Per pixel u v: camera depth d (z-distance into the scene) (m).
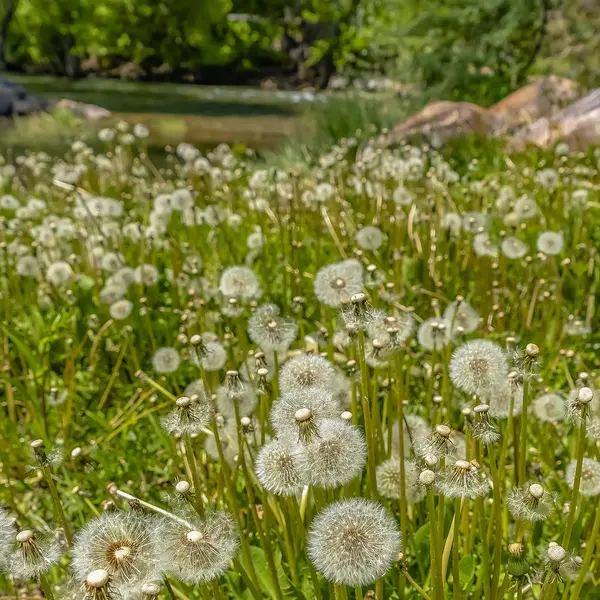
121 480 3.11
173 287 4.55
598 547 2.14
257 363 2.17
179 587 2.12
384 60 20.45
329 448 1.63
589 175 6.90
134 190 7.07
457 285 4.56
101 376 3.99
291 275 4.49
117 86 39.88
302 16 43.12
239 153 11.12
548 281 4.34
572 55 15.06
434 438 1.70
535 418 2.97
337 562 1.46
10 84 23.16
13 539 1.53
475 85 15.50
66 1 43.00
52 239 5.11
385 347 2.12
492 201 6.00
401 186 5.36
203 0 42.84
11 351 4.27
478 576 2.12
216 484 2.74
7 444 3.28
